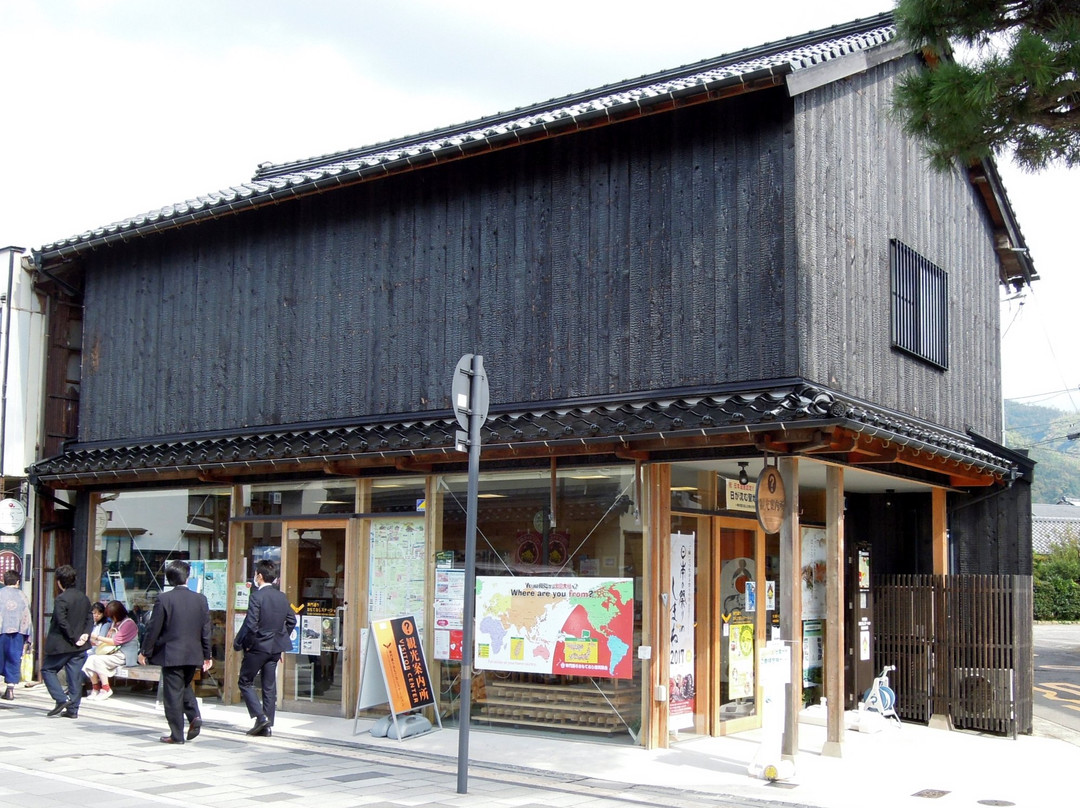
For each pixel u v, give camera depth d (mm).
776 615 12047
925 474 12211
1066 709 14648
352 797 7406
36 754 8859
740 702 11250
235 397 13258
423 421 11219
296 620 10922
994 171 14039
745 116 9867
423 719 10836
